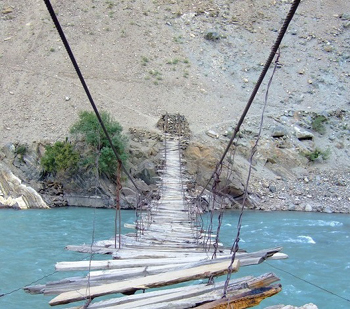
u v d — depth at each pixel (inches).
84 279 268.5
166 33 2174.0
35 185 1131.9
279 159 1409.9
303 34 2306.8
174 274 251.9
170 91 1761.8
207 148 1246.3
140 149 1219.9
